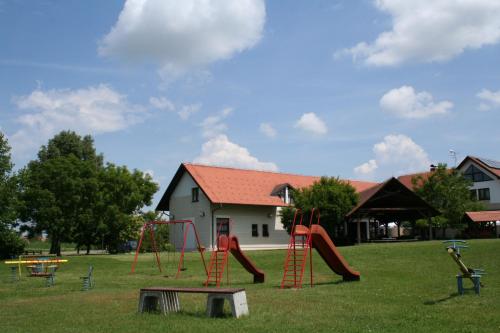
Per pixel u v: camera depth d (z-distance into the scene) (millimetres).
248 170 46906
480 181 55812
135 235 45188
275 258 28234
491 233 45906
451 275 18922
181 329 9523
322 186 38281
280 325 9719
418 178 46969
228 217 41469
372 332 8891
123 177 45344
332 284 17562
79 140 72312
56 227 42281
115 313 11742
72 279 22297
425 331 8914
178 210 43938
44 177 42844
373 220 51281
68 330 9781
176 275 23141
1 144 39188
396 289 15344
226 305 12320
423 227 44750
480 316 10289
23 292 17406
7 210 38812
